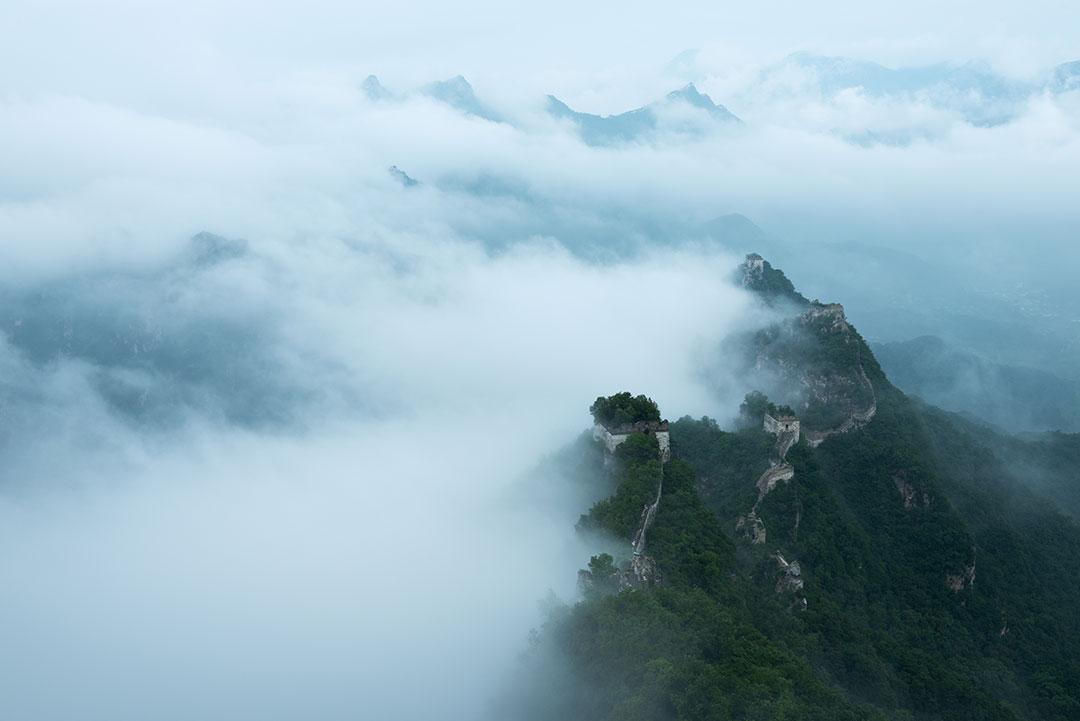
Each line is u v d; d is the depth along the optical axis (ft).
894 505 540.93
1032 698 436.76
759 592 373.40
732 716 242.37
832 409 608.19
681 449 536.83
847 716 261.03
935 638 454.81
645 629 277.44
